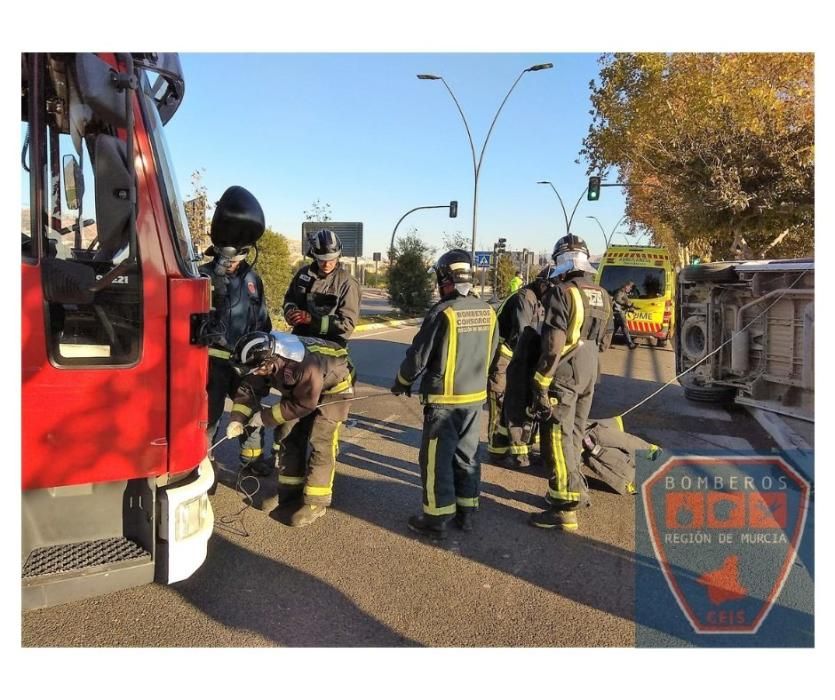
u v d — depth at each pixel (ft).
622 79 69.67
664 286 49.29
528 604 11.02
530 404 15.90
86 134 9.44
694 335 28.02
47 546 8.95
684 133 50.93
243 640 9.78
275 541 13.25
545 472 18.39
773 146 45.09
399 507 15.33
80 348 8.78
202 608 10.61
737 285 24.72
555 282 14.53
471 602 11.04
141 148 9.09
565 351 14.10
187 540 9.42
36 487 8.49
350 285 15.34
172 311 9.21
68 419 8.57
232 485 16.55
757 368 23.26
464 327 13.06
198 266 12.57
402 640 9.91
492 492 16.63
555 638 10.07
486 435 22.94
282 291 56.13
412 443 21.01
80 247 9.70
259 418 12.60
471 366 13.26
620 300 48.42
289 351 12.11
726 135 46.96
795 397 21.54
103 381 8.75
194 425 9.55
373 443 20.86
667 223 59.57
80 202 9.57
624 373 37.58
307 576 11.78
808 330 19.85
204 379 9.87
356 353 43.75
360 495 16.05
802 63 49.26
